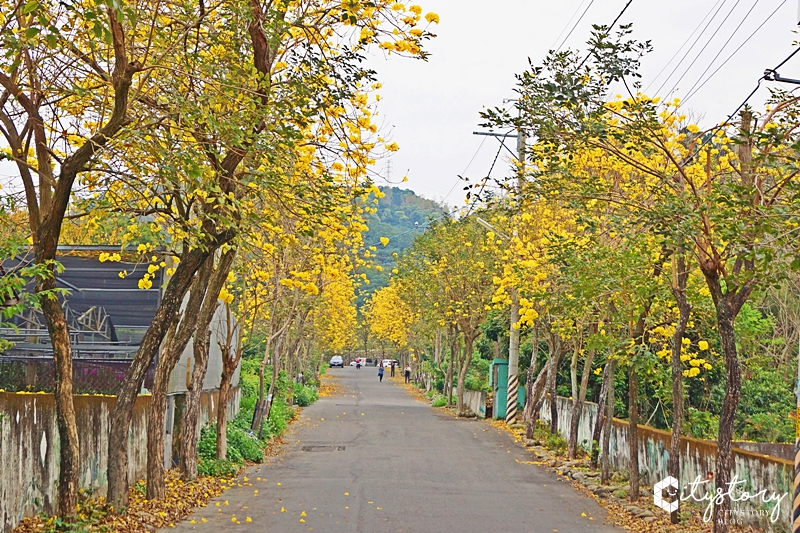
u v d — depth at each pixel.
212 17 10.52
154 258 13.09
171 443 15.29
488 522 11.38
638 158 12.74
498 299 18.61
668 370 15.97
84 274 17.69
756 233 8.52
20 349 15.73
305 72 10.03
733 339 9.73
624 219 12.49
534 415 23.36
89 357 16.38
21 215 10.89
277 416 24.66
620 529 11.25
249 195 10.59
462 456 19.30
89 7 7.49
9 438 8.75
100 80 9.38
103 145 8.65
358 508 12.16
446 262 31.97
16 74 9.07
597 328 16.59
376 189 11.41
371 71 9.74
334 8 9.58
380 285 89.12
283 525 10.76
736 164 11.75
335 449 20.34
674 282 11.86
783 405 22.45
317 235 14.47
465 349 34.75
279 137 9.56
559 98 9.77
